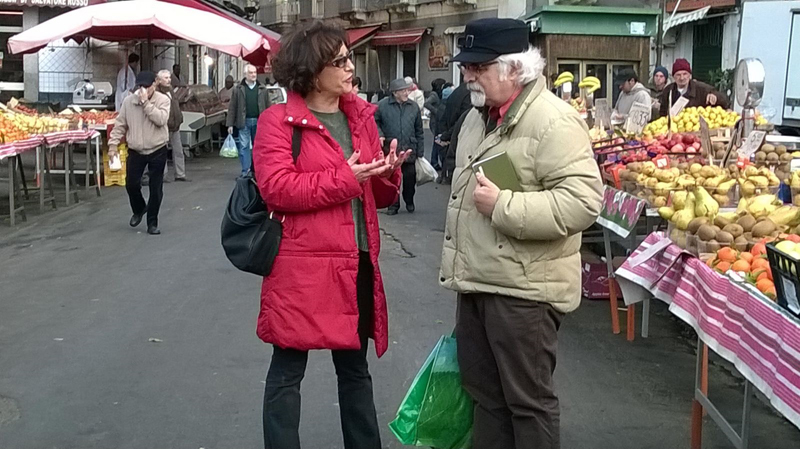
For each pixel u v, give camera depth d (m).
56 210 12.17
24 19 20.64
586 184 3.23
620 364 5.82
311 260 3.54
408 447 4.43
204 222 11.41
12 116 11.84
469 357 3.59
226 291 7.63
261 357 5.81
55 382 5.29
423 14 38.34
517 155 3.31
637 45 26.69
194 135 21.09
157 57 23.38
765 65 17.12
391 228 11.30
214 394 5.12
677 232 4.57
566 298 3.38
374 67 42.19
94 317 6.74
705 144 6.97
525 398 3.39
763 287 3.38
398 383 5.38
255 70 16.53
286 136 3.54
